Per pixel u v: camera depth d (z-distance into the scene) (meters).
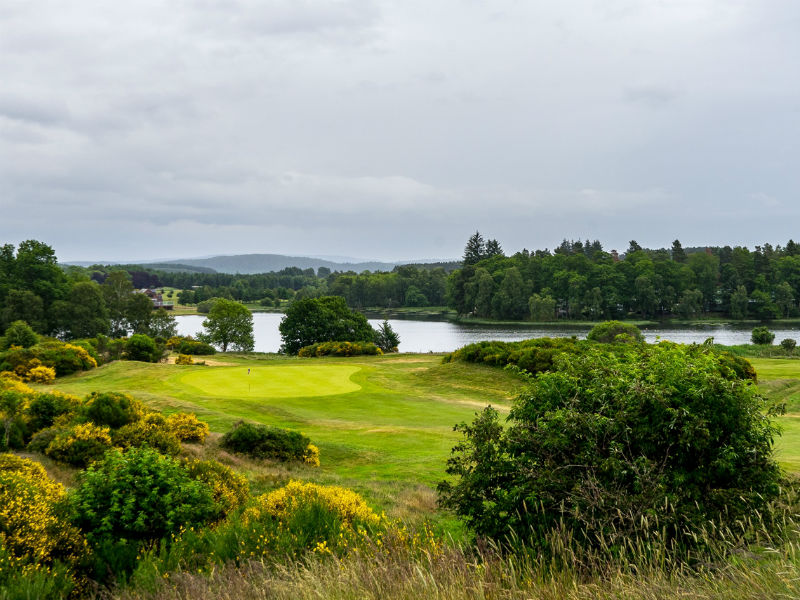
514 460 6.95
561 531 5.80
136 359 56.00
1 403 18.20
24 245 90.19
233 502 10.24
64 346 47.97
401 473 16.38
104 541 7.69
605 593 4.27
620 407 6.50
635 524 5.45
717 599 3.87
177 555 7.11
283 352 76.62
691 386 6.20
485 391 34.19
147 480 8.58
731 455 5.91
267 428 18.89
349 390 33.31
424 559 5.57
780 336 95.00
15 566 6.26
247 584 5.46
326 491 9.45
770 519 5.54
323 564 5.88
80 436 15.15
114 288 102.75
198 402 28.62
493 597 4.35
